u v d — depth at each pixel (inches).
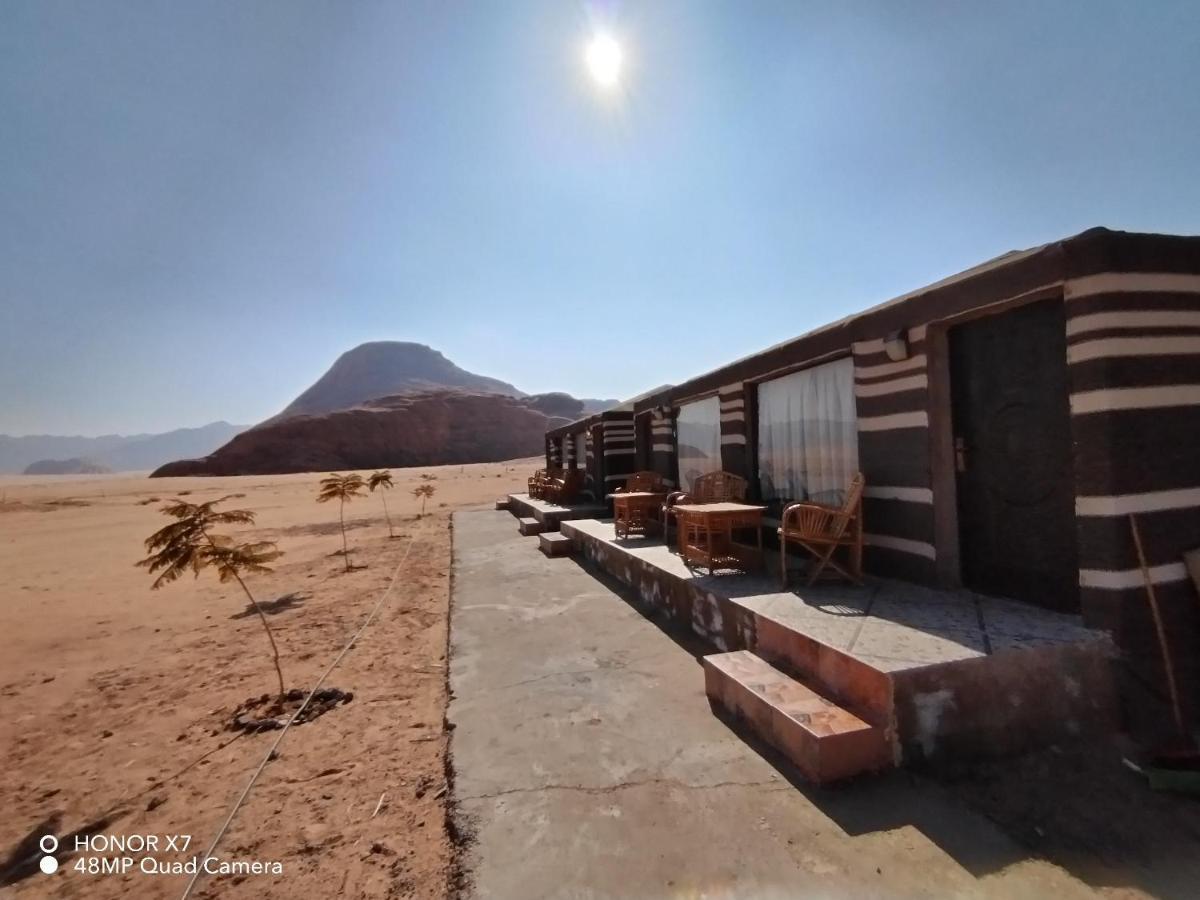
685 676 176.1
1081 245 132.8
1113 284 131.5
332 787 138.0
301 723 176.4
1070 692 128.0
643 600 265.3
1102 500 132.1
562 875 93.1
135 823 131.3
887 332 195.5
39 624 336.5
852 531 202.1
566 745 135.9
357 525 771.4
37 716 203.6
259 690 209.3
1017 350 162.1
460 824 107.3
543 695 166.6
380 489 1505.9
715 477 293.9
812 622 155.9
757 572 224.2
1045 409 155.4
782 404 269.3
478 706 160.6
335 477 580.1
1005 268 151.4
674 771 122.3
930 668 120.0
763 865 93.4
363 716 178.2
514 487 1498.5
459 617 253.3
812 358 236.2
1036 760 120.3
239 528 778.8
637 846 99.3
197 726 183.9
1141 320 132.8
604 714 152.1
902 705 117.8
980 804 107.8
